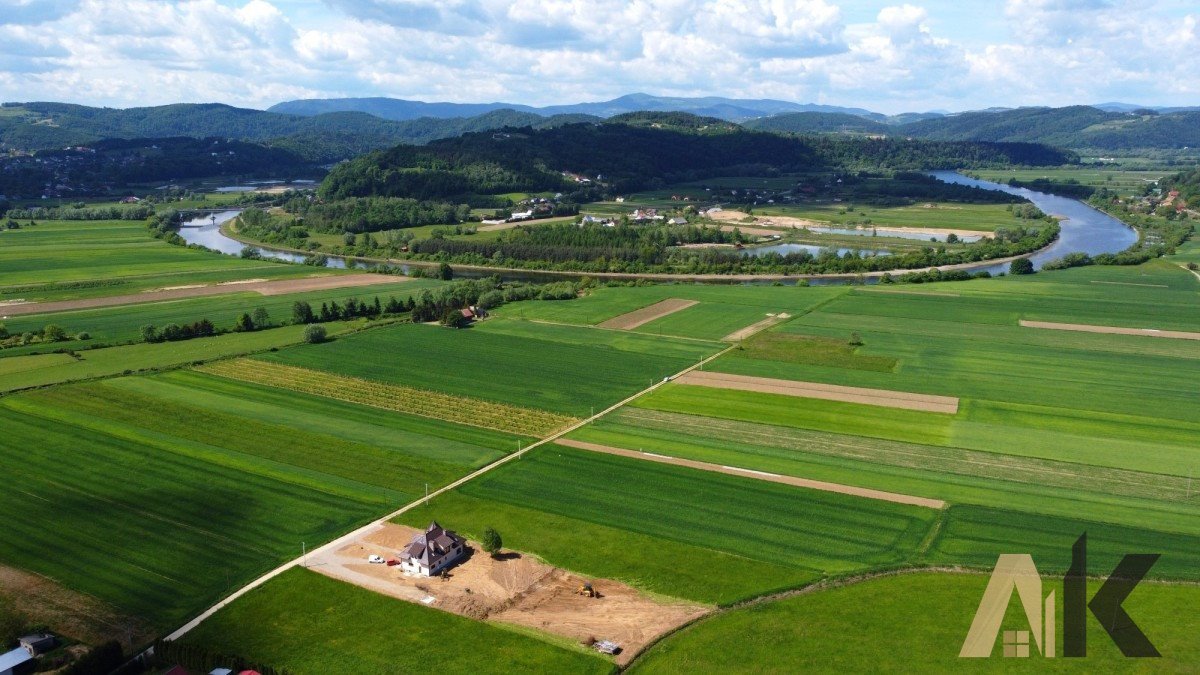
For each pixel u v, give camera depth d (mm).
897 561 81562
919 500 94625
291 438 114688
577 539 86938
